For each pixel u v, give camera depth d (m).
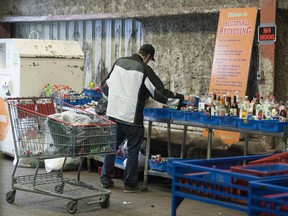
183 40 9.41
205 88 9.09
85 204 6.73
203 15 8.84
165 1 9.60
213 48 8.92
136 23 10.59
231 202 3.56
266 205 3.25
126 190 7.45
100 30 11.47
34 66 9.38
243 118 6.36
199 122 6.79
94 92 9.10
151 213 6.40
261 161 4.21
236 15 8.02
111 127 6.38
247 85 8.14
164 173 7.36
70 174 8.57
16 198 6.95
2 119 9.58
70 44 10.03
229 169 4.08
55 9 12.42
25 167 8.97
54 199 6.95
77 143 6.14
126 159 7.68
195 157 7.81
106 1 11.04
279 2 7.63
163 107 7.61
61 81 9.73
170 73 9.66
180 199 3.88
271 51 7.74
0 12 13.98
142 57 7.46
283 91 8.00
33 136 6.40
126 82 7.20
